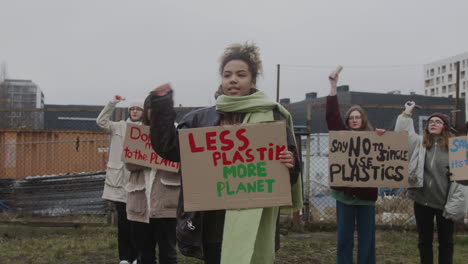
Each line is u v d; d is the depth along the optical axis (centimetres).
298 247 654
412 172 451
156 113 232
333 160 446
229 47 259
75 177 930
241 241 225
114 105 496
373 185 438
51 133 1027
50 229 781
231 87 252
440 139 446
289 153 232
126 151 415
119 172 479
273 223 242
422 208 459
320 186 907
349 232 438
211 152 234
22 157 997
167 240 406
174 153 244
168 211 397
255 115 248
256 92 255
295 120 2567
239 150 234
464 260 594
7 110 838
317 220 808
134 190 416
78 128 1488
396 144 442
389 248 651
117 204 479
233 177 233
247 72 252
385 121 1805
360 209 439
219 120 252
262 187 232
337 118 463
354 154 445
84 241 686
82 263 554
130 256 483
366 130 469
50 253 605
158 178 406
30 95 5959
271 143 234
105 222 809
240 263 220
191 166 233
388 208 852
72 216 906
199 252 241
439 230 454
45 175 988
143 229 420
